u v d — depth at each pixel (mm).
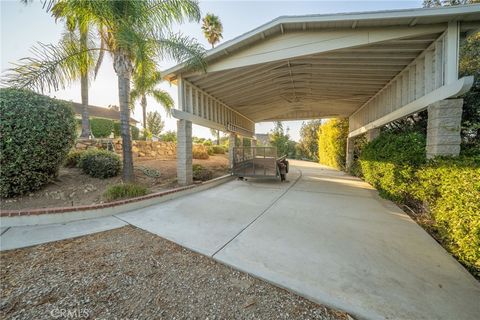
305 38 4359
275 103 9375
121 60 5180
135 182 5551
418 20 3541
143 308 1622
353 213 4117
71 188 4660
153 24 5086
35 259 2314
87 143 7551
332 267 2201
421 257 2412
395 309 1612
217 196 5602
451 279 1990
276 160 7527
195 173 7160
